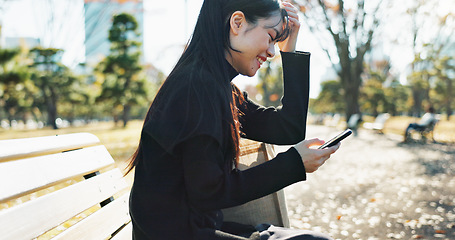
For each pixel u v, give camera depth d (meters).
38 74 41.12
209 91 1.08
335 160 10.42
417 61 37.19
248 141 1.91
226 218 1.83
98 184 1.59
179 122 1.04
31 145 1.26
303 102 1.49
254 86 47.47
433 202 5.22
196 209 1.14
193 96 1.06
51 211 1.21
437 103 61.88
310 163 1.13
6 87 26.95
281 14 1.27
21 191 1.11
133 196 1.16
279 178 1.10
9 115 67.75
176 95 1.07
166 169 1.10
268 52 1.28
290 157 1.12
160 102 1.13
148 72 49.22
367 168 8.77
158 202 1.10
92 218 1.44
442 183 6.68
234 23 1.22
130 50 42.19
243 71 1.31
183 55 1.23
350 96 29.83
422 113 60.00
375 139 18.91
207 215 1.19
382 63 38.62
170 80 1.15
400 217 4.48
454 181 6.84
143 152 1.14
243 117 1.54
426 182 6.81
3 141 1.17
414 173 7.94
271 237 1.29
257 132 1.55
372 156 11.38
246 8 1.22
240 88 1.59
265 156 1.93
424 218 4.39
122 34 41.19
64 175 1.35
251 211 1.83
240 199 1.08
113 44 41.44
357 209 4.95
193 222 1.11
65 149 1.47
